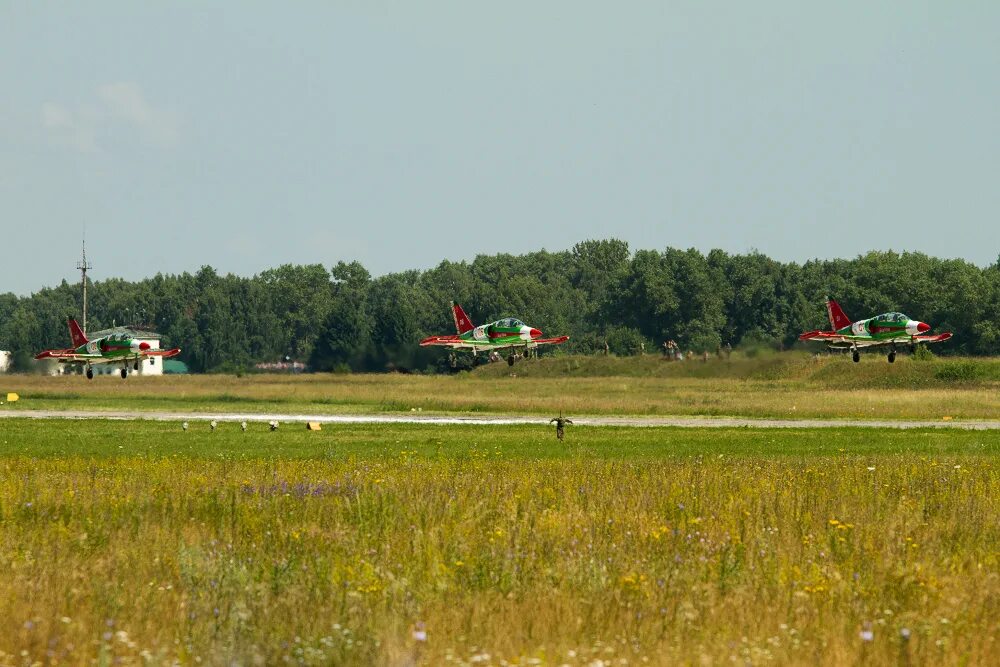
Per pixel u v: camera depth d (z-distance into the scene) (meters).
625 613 53.00
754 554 67.88
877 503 89.44
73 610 53.16
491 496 91.88
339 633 47.97
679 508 85.31
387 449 162.12
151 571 63.22
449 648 47.25
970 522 80.12
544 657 46.25
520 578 61.09
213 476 113.75
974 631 50.44
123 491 99.12
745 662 45.22
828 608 54.44
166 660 46.88
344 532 74.56
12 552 68.25
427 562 64.44
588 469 119.56
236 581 59.44
